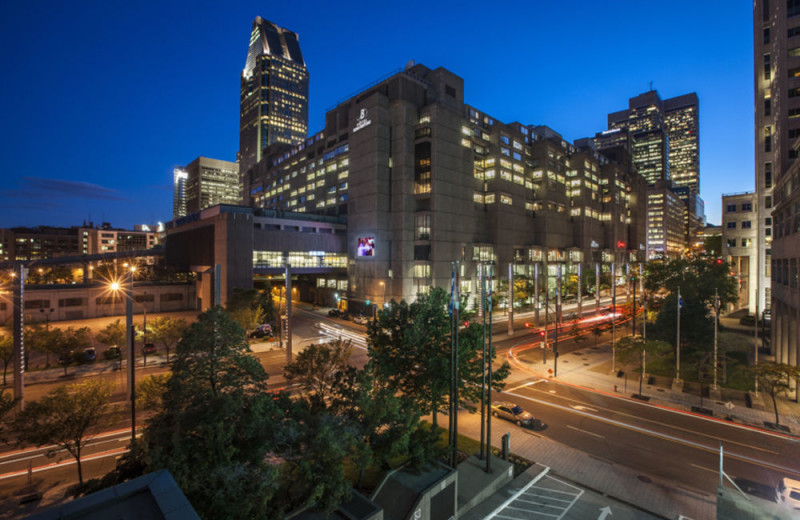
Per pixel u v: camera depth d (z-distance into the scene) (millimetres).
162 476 9148
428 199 91500
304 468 14773
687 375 44188
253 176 172125
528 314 89312
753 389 39219
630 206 169000
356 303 91438
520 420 31516
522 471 25109
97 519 7797
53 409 20312
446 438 28266
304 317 85625
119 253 127250
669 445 28453
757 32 76938
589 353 54812
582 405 36094
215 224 81312
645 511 21109
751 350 55094
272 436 15398
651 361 49625
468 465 24109
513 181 113875
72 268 141250
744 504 19266
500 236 106938
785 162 56406
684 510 21203
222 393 18672
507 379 43812
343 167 106438
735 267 90750
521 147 118562
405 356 25312
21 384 32281
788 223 44500
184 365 19312
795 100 56188
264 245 85312
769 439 29250
